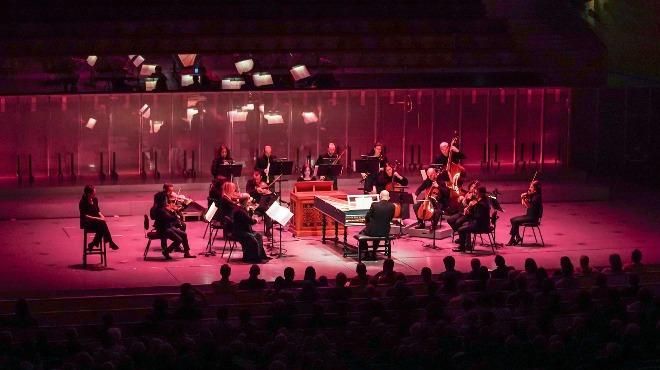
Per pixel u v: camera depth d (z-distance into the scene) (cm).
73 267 2416
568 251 2594
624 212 3025
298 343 1683
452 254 2556
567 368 1609
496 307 1883
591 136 3484
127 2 3512
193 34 3478
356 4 3638
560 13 3688
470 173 3291
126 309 1917
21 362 1564
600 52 3559
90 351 1664
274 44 3494
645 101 3466
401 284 1955
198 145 3247
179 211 2512
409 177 3281
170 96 3212
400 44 3553
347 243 2588
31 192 3002
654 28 3472
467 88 3400
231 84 3281
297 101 3294
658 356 1659
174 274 2369
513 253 2570
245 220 2456
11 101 3119
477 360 1591
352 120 3347
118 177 3181
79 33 3419
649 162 3475
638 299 1880
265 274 2372
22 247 2583
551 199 3147
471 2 3706
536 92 3450
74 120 3169
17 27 3384
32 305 1958
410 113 3384
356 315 1861
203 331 1666
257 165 2862
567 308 1886
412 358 1581
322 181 2753
